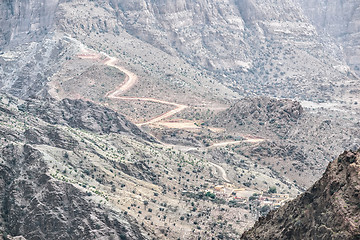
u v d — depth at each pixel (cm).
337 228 19550
